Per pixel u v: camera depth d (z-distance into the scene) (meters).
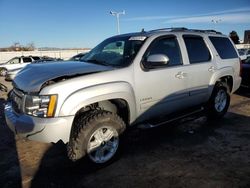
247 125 5.82
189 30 5.52
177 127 5.75
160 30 5.04
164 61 4.23
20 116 3.72
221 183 3.52
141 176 3.75
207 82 5.52
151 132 5.44
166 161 4.17
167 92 4.68
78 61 4.74
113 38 5.20
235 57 6.41
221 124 5.92
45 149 4.75
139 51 4.36
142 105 4.36
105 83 3.87
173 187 3.46
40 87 3.56
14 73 16.59
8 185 3.64
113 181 3.65
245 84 9.30
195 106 5.48
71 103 3.53
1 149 4.80
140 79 4.27
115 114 4.01
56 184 3.63
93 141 3.84
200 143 4.86
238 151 4.49
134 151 4.55
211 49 5.71
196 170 3.87
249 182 3.53
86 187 3.54
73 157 3.71
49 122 3.44
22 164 4.21
